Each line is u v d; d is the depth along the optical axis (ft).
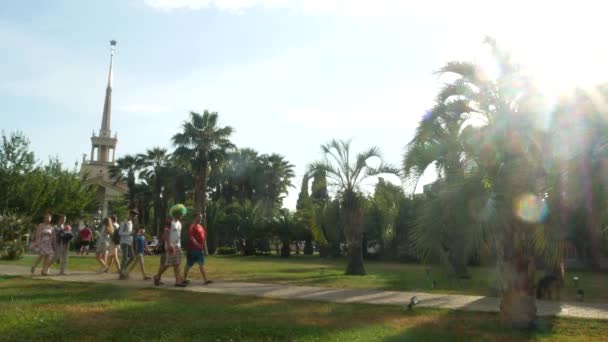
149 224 214.48
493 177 32.17
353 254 71.36
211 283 49.67
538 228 30.66
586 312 36.96
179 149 140.05
